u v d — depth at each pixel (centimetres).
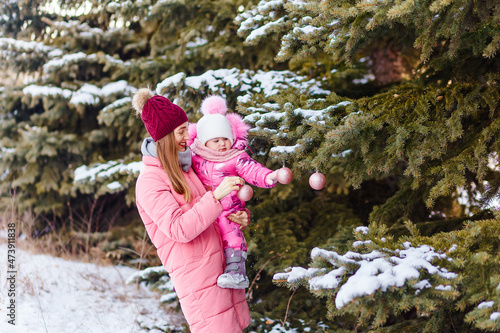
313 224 454
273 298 397
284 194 420
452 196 365
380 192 487
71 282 456
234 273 218
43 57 612
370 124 252
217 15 479
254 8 324
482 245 213
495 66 288
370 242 218
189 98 372
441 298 192
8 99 623
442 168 246
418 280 188
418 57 481
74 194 593
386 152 255
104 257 565
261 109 290
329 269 202
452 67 304
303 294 397
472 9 219
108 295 440
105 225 665
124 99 532
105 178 509
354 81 461
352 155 272
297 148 254
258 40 288
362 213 475
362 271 192
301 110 266
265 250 398
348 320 351
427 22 224
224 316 214
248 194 210
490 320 174
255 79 393
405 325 277
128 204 542
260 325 350
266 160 317
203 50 497
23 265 474
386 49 479
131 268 543
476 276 199
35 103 593
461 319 253
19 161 618
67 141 596
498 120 250
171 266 216
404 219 316
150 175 215
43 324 352
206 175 232
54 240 614
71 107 590
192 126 242
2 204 618
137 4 507
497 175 270
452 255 209
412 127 250
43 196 628
